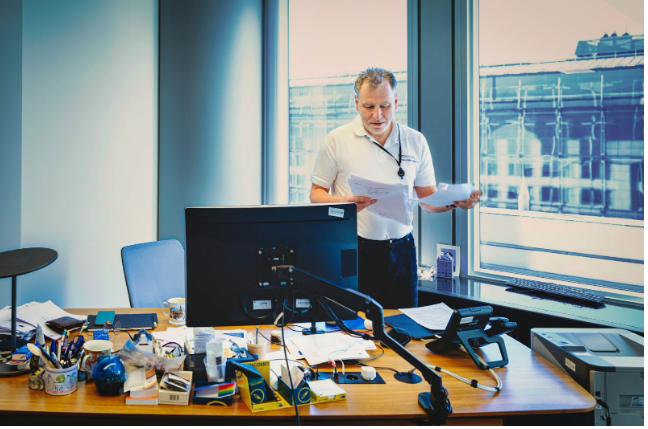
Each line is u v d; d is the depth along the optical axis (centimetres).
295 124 356
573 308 244
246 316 149
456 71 298
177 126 332
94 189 298
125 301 320
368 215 244
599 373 151
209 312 148
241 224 148
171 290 249
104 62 300
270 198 356
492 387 147
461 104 297
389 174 247
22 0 253
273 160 353
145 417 131
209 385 136
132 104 319
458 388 146
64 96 279
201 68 327
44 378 139
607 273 259
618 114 249
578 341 176
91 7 291
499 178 296
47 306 201
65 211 282
